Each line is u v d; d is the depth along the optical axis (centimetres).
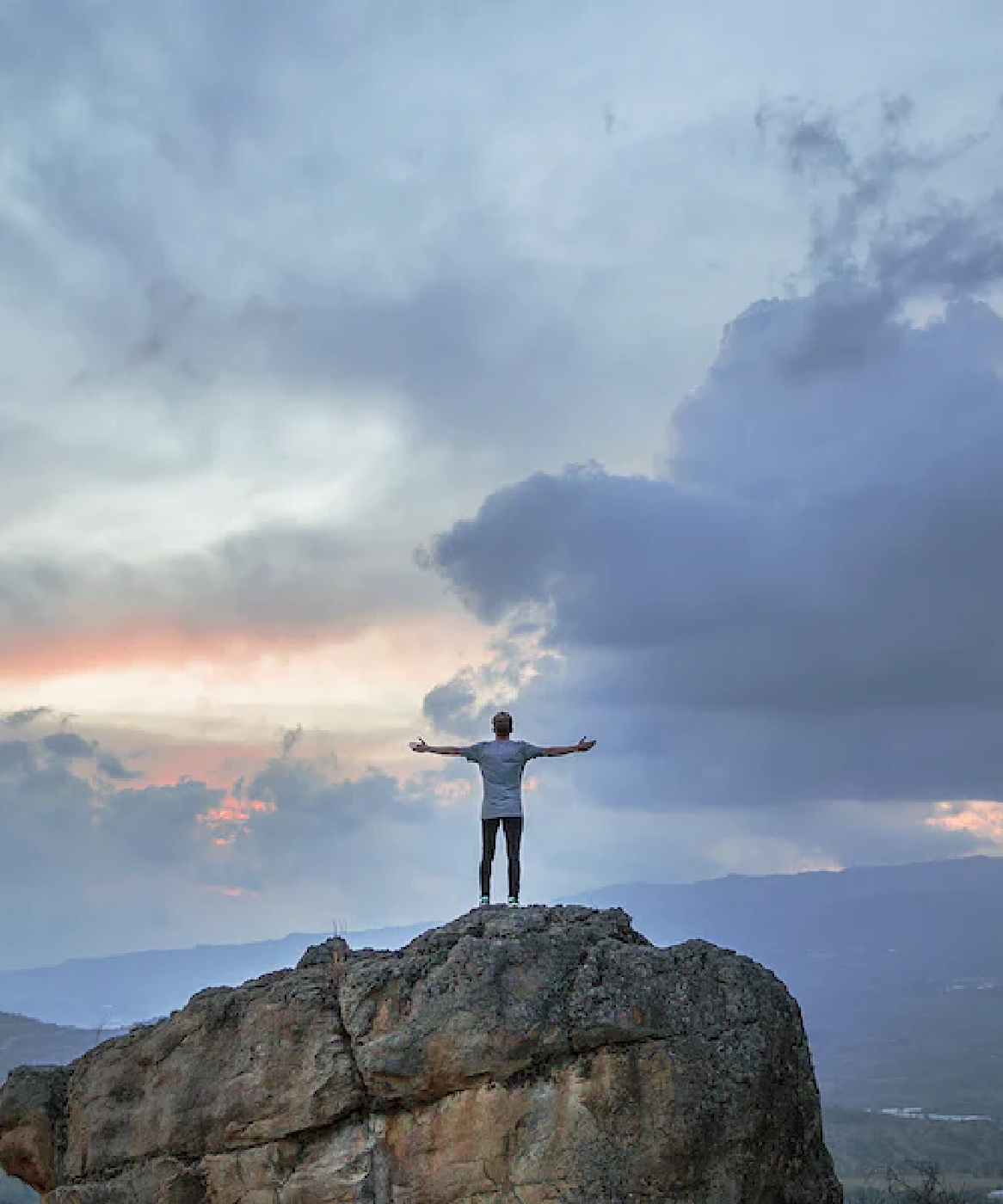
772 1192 1644
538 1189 1609
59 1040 11675
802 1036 1730
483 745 2059
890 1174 4259
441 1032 1658
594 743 2062
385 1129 1692
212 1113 1733
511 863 2008
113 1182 1766
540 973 1689
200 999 1831
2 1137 1888
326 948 1911
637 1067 1638
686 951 1727
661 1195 1596
